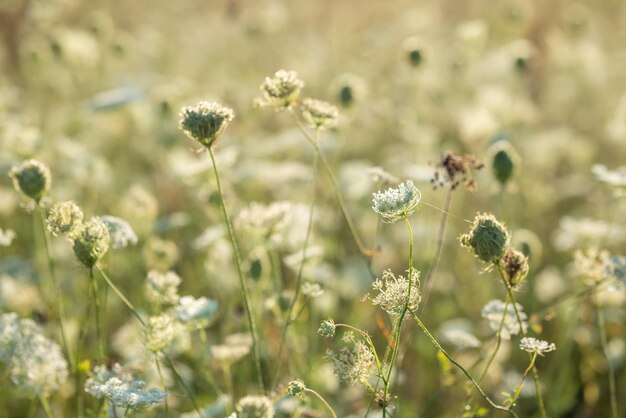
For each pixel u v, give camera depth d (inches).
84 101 97.7
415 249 63.7
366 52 116.7
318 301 54.1
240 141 81.3
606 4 131.8
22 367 41.4
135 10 141.6
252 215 47.9
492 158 52.7
